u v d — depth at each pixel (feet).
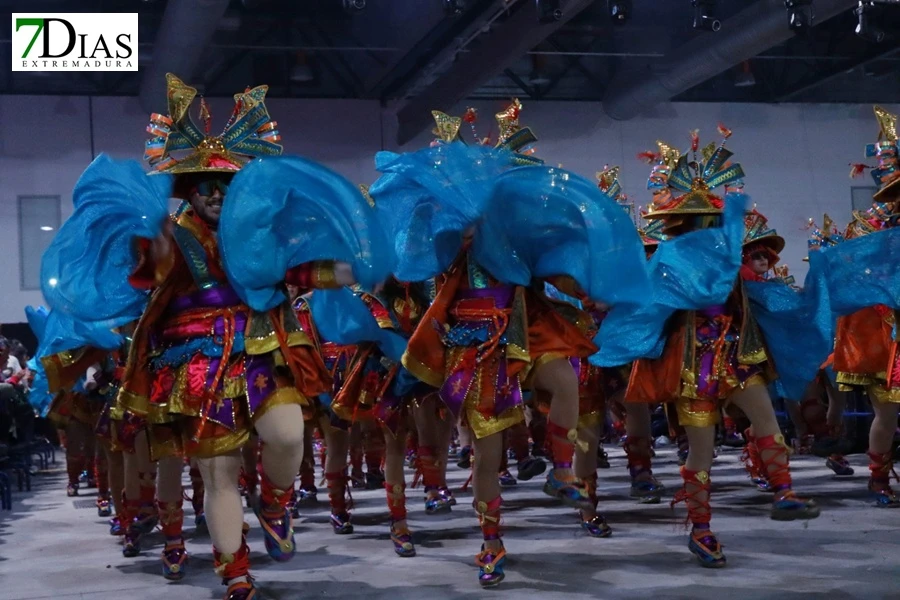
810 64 52.16
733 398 13.73
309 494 23.17
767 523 16.43
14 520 22.86
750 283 14.58
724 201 14.11
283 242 11.05
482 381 12.44
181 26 36.32
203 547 17.07
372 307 15.69
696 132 14.92
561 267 12.61
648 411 20.03
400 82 50.57
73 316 11.98
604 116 52.54
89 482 32.17
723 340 13.62
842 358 18.40
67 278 11.91
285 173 10.73
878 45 47.39
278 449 10.92
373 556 15.20
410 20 44.70
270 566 14.60
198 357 11.03
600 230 12.28
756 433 13.67
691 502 13.23
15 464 30.91
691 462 13.38
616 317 12.76
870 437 18.26
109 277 11.95
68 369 15.37
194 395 10.88
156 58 41.01
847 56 49.93
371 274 11.10
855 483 21.50
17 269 48.24
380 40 47.50
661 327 13.83
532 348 12.60
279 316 11.28
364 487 25.70
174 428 11.55
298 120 50.85
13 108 48.39
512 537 16.28
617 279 12.28
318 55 50.03
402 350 15.01
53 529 20.88
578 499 12.44
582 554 14.30
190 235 11.20
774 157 53.67
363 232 11.05
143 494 16.28
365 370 15.53
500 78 51.62
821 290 14.71
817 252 14.87
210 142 11.45
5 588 13.97
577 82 52.16
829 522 16.29
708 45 41.75
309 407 11.68
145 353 11.42
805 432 26.99
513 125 14.24
